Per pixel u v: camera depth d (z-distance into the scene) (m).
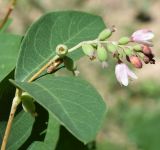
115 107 0.68
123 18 0.89
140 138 0.60
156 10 0.91
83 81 0.21
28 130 0.23
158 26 0.88
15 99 0.21
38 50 0.22
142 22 0.89
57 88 0.20
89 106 0.19
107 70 0.73
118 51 0.21
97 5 0.90
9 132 0.21
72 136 0.23
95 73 0.73
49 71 0.22
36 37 0.23
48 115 0.23
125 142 0.61
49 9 0.86
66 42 0.23
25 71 0.22
